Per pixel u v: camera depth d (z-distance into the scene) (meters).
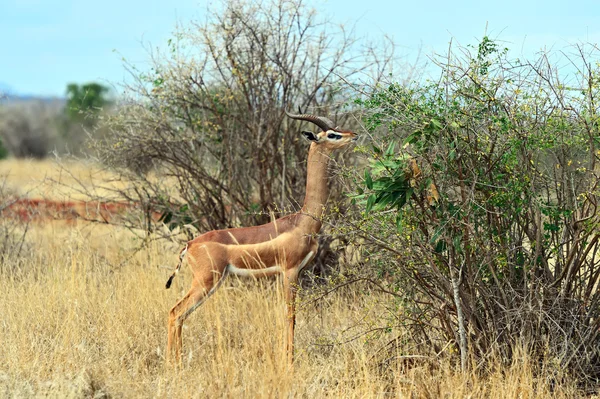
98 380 18.73
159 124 29.69
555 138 18.27
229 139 29.72
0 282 28.33
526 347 18.61
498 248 19.03
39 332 23.72
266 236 22.33
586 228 18.64
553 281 19.67
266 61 29.31
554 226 18.92
